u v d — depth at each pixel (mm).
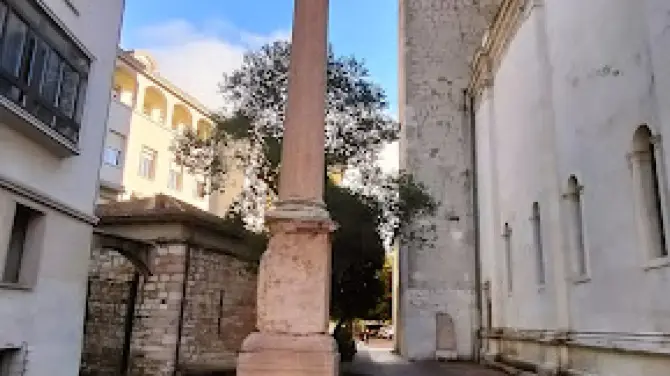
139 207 19203
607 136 12031
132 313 17922
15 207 10914
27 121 10719
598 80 12562
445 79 29188
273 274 8094
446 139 28312
